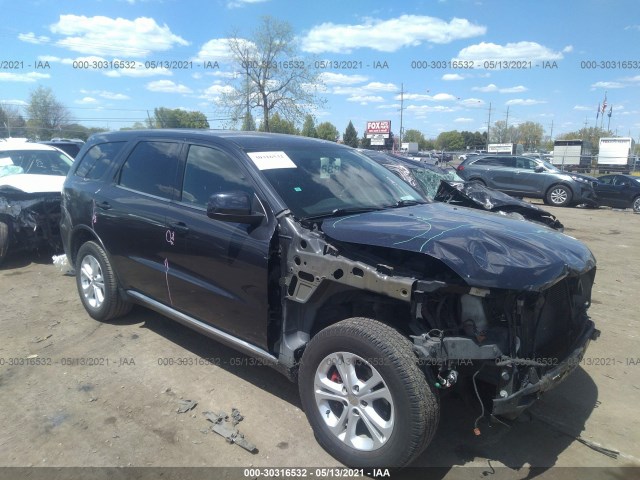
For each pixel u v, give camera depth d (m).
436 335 2.64
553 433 3.24
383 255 2.92
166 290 3.93
